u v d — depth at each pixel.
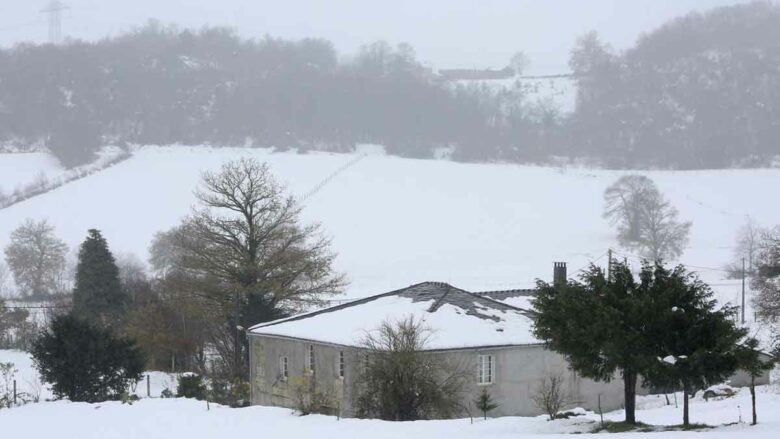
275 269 54.62
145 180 163.00
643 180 140.25
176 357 58.72
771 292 54.16
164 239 101.06
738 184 174.38
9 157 188.50
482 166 195.00
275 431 26.69
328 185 165.62
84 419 30.77
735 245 121.38
